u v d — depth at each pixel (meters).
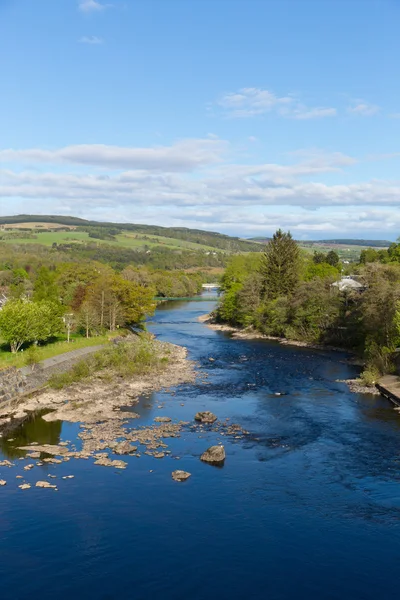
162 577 24.09
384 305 77.31
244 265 181.50
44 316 75.94
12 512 29.72
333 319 97.25
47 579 23.83
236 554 26.02
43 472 35.41
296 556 25.94
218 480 34.62
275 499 31.97
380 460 38.31
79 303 106.81
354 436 43.69
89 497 31.80
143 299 105.75
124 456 38.72
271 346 96.69
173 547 26.53
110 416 48.84
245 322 122.50
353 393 58.84
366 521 29.38
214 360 80.69
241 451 40.16
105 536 27.42
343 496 32.44
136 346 75.00
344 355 85.75
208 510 30.45
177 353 85.94
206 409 52.12
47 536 27.30
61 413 49.16
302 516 29.89
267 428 45.97
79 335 91.31
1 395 51.22
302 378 67.06
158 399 55.94
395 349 72.81
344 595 23.05
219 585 23.59
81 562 25.14
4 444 40.81
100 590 23.12
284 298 113.56
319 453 39.75
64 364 67.25
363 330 85.00
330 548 26.66
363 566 25.17
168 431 44.84
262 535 27.80
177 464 37.38
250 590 23.30
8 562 25.02
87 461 37.53
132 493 32.47
